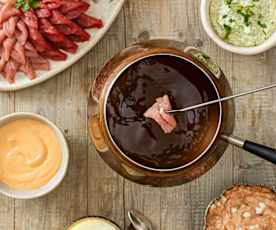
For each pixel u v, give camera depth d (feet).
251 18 2.91
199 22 3.09
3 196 3.11
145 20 3.09
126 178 2.81
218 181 3.10
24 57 2.95
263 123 3.09
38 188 2.95
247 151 2.84
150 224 3.09
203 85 2.49
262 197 2.92
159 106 2.47
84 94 3.10
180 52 2.49
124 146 2.49
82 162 3.10
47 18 2.94
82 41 3.01
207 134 2.50
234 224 2.90
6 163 2.95
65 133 3.10
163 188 3.09
